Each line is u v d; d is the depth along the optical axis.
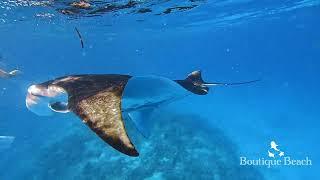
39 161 17.20
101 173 14.73
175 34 45.44
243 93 45.19
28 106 3.64
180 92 5.84
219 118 26.55
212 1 18.48
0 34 39.66
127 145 1.57
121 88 2.33
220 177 15.16
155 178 14.33
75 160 16.05
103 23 24.05
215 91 43.97
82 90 2.38
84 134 18.02
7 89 38.59
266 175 17.84
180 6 18.64
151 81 5.32
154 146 15.91
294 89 58.12
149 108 5.37
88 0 14.33
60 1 14.49
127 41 53.91
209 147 16.92
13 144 20.16
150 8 18.23
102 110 1.96
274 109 34.69
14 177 16.86
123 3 15.70
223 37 59.75
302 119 30.77
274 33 64.19
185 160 15.34
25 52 86.38
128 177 14.36
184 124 18.45
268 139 23.69
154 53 118.06
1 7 17.08
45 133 20.75
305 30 62.31
